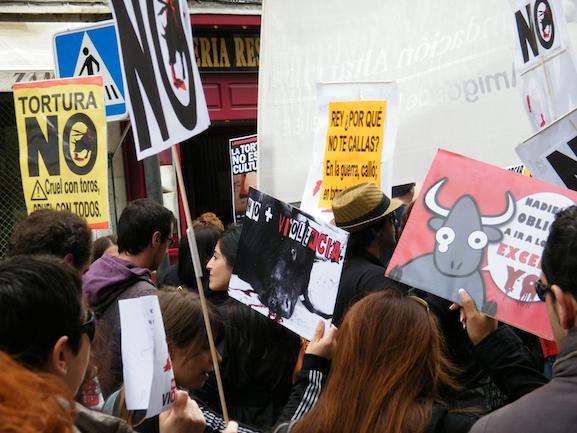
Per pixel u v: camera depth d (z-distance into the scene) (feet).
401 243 9.50
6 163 29.63
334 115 13.21
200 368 9.27
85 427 6.29
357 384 7.14
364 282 11.53
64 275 6.18
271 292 10.13
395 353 7.16
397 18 14.99
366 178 13.06
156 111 10.98
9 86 29.01
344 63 15.35
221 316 10.77
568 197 9.16
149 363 7.28
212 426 9.95
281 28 15.53
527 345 12.87
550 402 6.21
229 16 34.17
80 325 6.26
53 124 15.92
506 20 14.08
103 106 15.75
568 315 6.47
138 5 11.05
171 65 10.89
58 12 29.99
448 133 14.61
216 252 13.43
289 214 10.08
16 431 4.24
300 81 15.49
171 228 13.66
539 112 12.45
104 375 9.40
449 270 9.31
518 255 9.14
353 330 7.31
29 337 5.88
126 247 13.43
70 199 15.93
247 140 24.38
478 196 9.39
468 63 14.42
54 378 4.81
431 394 7.25
